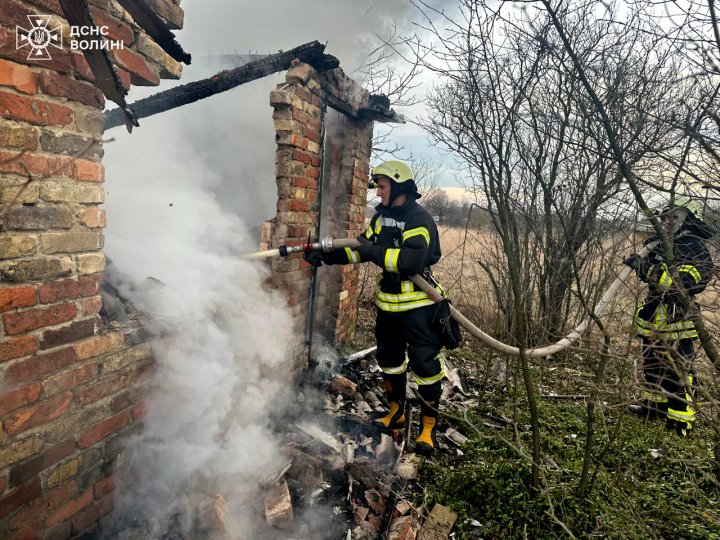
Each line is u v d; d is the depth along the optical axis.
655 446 2.90
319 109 3.12
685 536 2.16
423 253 2.53
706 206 1.71
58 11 1.42
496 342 2.68
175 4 1.93
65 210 1.52
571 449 2.80
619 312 2.51
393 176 2.60
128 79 1.73
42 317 1.47
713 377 1.60
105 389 1.75
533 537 2.09
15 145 1.33
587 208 3.27
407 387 3.44
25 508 1.48
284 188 2.85
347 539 2.04
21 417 1.43
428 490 2.40
